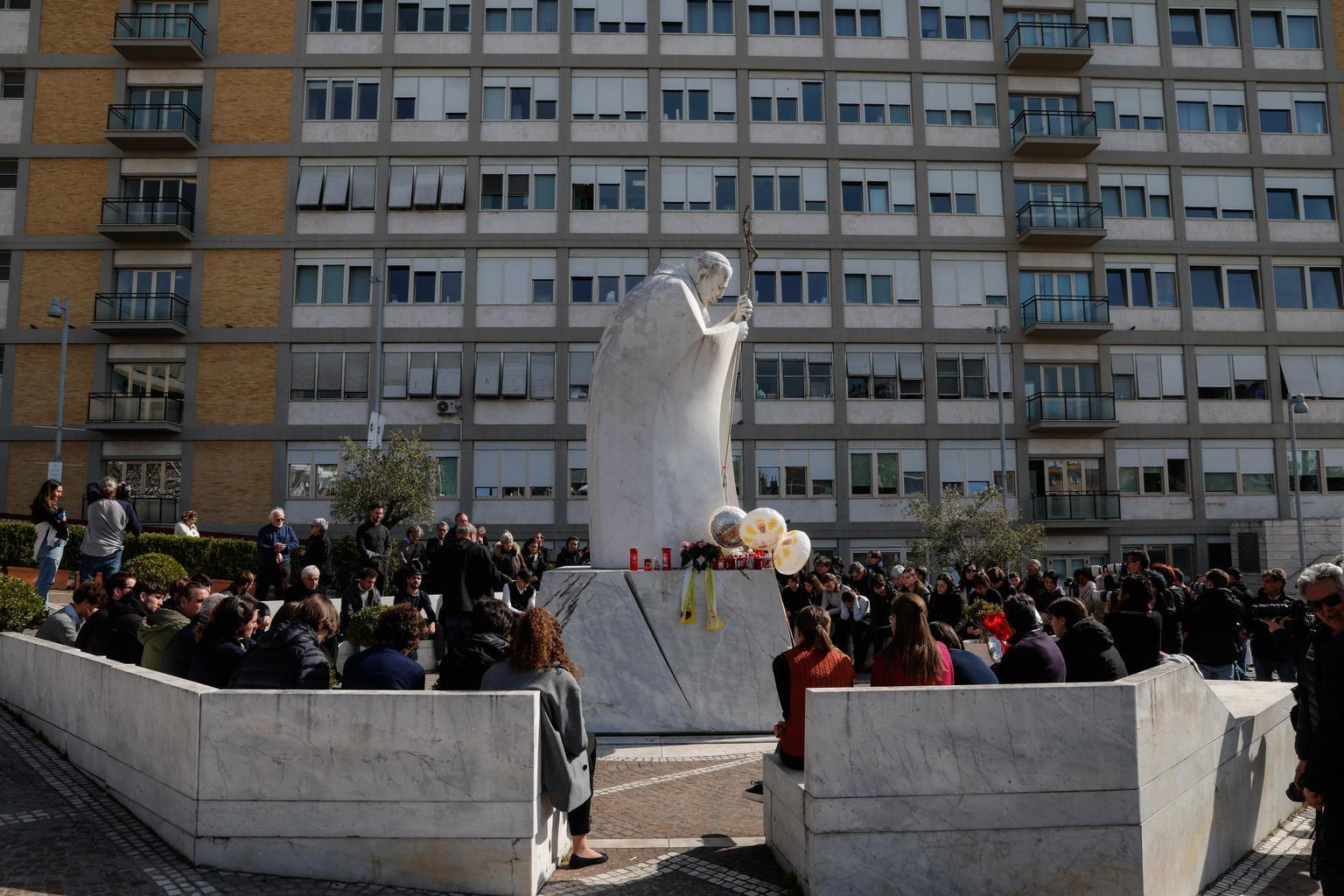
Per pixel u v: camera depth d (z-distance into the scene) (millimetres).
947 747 4117
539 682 4516
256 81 31609
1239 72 33625
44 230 30938
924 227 32219
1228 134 33562
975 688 4160
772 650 8312
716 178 31938
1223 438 32562
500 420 30609
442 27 32156
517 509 30297
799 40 32781
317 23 32062
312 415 30438
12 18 31750
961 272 32344
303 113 31547
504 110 31844
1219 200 33406
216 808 4270
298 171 31297
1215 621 9336
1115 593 7371
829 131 32312
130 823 4871
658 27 32312
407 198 31172
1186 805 4668
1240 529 31953
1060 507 31625
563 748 4438
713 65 32312
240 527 29859
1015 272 32438
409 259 31141
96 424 29344
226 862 4242
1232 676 9305
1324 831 3699
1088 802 4141
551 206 31500
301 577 10094
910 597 4812
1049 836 4113
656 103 31953
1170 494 32250
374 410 28578
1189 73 33562
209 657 5547
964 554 27562
